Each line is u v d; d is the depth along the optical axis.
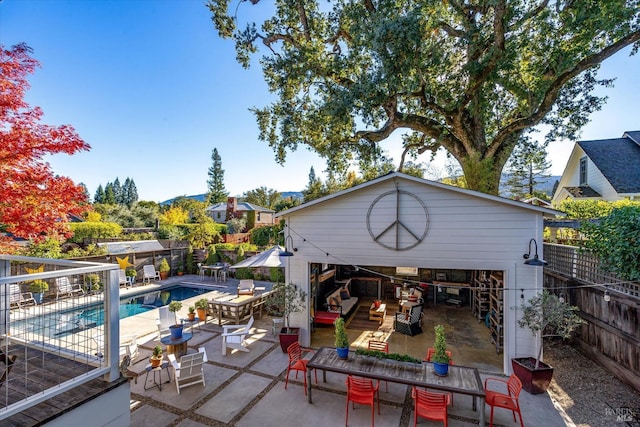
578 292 8.61
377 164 16.77
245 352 8.81
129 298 15.41
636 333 6.46
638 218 6.49
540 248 7.44
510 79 12.48
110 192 67.19
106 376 4.29
